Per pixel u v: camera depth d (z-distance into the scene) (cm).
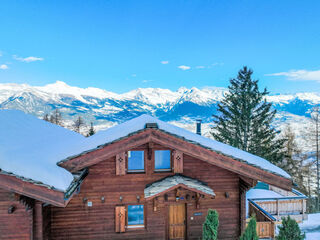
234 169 880
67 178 738
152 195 799
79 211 917
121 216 925
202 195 889
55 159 841
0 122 998
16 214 744
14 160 714
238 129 2500
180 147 869
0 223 739
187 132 1084
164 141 859
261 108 2459
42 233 784
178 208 980
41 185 641
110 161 923
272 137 2372
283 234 727
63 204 651
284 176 880
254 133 2430
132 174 927
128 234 937
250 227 720
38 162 759
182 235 977
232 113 2609
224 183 979
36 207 776
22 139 923
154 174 932
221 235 978
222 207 980
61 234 909
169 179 898
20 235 745
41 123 1266
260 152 2364
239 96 2545
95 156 825
